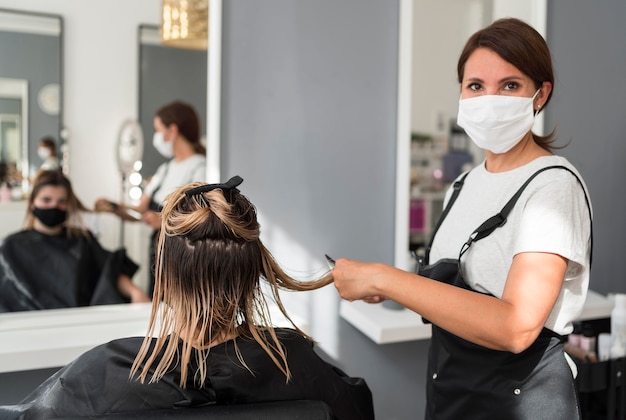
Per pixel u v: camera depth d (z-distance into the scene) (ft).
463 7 6.17
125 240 5.93
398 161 6.15
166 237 2.73
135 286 5.96
